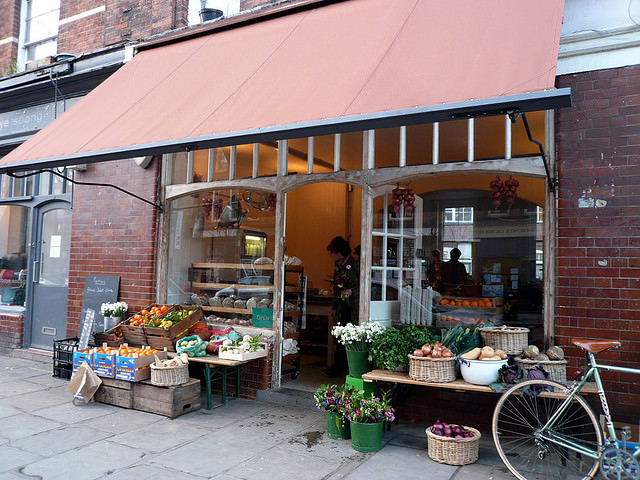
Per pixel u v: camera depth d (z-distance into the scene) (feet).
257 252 22.85
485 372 15.16
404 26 16.42
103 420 18.53
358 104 13.70
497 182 18.12
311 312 31.86
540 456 14.51
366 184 20.16
